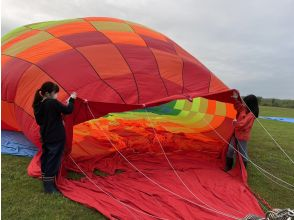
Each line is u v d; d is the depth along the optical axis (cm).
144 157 720
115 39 849
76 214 472
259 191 618
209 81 842
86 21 930
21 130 768
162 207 514
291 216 427
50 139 535
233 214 504
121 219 464
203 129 920
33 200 501
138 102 725
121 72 759
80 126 865
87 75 728
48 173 531
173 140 833
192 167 688
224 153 727
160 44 902
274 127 1416
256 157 842
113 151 723
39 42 827
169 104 1093
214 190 590
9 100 758
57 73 723
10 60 806
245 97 705
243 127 676
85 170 631
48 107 535
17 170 607
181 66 843
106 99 703
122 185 581
